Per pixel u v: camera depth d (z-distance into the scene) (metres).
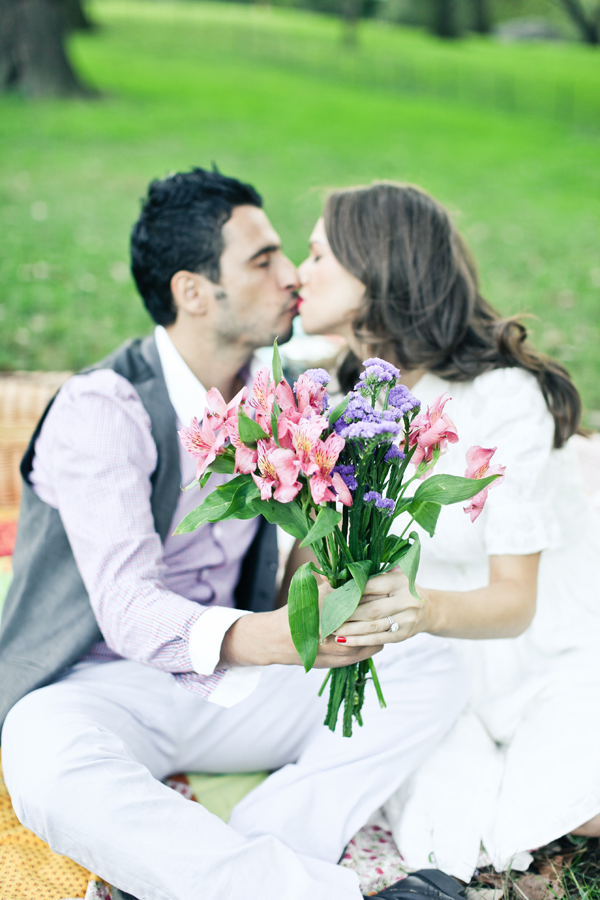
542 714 1.66
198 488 1.72
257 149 10.04
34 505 1.70
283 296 1.81
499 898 1.51
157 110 11.58
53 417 1.67
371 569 1.33
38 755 1.38
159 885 1.30
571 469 1.88
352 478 1.20
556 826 1.49
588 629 1.78
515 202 8.60
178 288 1.75
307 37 20.22
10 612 1.62
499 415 1.70
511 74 17.19
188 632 1.42
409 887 1.44
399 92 15.14
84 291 5.48
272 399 1.19
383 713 1.63
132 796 1.34
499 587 1.59
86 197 7.61
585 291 6.09
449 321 1.75
